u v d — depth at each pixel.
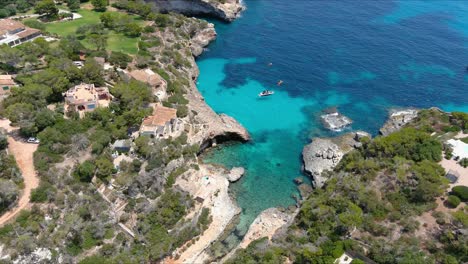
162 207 91.94
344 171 103.94
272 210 100.31
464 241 80.88
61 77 107.00
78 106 104.12
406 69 162.12
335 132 128.62
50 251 76.31
